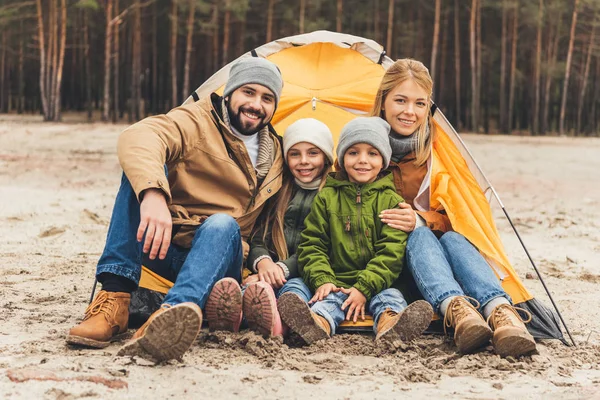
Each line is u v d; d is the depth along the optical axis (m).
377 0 45.44
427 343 3.74
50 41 38.81
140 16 44.38
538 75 44.00
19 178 12.61
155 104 47.81
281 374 3.20
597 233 8.97
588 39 49.38
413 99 4.35
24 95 53.28
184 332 3.15
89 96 40.75
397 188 4.41
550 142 32.41
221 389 2.95
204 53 50.34
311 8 44.66
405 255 4.03
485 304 3.78
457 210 4.19
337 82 5.57
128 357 3.22
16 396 2.74
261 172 4.18
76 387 2.84
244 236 4.19
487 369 3.38
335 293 3.95
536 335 4.05
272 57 5.65
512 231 9.07
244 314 3.70
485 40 49.09
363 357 3.53
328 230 4.14
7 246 6.96
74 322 4.12
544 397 2.98
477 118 42.09
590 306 5.14
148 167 3.51
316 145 4.23
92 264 6.24
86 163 15.85
